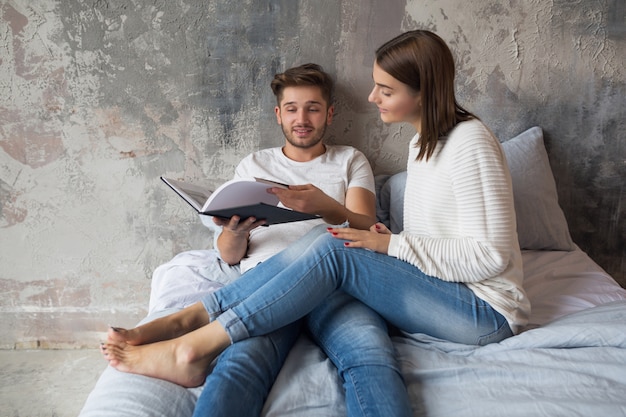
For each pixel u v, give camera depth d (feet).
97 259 7.57
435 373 4.28
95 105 6.97
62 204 7.34
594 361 4.24
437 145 4.79
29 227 7.41
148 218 7.42
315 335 4.77
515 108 7.05
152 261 7.60
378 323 4.64
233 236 5.71
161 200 7.36
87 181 7.25
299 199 5.19
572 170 7.24
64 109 6.97
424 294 4.60
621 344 4.45
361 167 6.65
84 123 7.04
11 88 6.87
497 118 7.09
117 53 6.79
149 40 6.77
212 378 4.05
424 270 4.57
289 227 6.15
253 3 6.70
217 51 6.83
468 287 4.69
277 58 6.87
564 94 6.98
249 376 4.09
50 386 6.78
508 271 4.69
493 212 4.42
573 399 3.87
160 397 4.09
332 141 7.19
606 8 6.70
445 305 4.60
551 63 6.88
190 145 7.15
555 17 6.73
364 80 6.95
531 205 6.68
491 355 4.52
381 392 3.90
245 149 7.17
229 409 3.78
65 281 7.64
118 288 7.69
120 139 7.11
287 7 6.71
